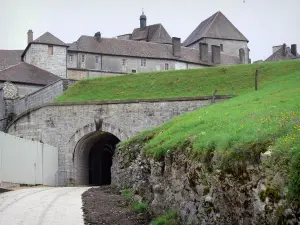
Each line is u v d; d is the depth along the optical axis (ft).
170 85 121.49
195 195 33.86
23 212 45.47
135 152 64.44
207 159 32.42
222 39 267.80
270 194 23.80
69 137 110.93
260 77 116.98
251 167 26.43
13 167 74.84
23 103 136.67
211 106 81.20
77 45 222.28
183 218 35.94
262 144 26.89
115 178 74.28
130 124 107.24
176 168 38.88
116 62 225.97
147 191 48.83
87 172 122.42
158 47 237.25
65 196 60.70
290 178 22.39
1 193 63.41
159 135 57.93
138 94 119.03
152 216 43.47
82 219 42.14
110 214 45.47
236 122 41.86
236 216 27.35
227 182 28.55
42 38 198.59
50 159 101.81
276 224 22.81
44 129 112.88
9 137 73.05
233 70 124.88
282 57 251.39
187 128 51.57
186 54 241.96
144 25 284.20
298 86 79.30
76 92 122.52
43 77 172.65
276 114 39.91
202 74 125.18
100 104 109.91
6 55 231.71
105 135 122.01
